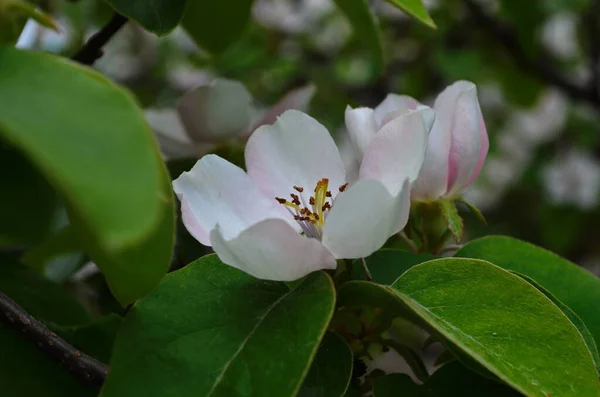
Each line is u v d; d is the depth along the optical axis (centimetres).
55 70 22
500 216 82
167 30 28
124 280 24
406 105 30
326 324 24
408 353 29
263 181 28
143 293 24
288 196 28
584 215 75
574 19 69
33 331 26
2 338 28
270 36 75
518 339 25
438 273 26
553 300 27
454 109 29
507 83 69
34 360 28
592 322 29
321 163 28
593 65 66
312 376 26
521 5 55
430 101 73
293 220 28
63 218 29
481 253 30
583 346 25
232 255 25
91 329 30
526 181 80
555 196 75
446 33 70
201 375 24
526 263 30
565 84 65
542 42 70
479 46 69
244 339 25
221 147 36
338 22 77
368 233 25
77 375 27
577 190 75
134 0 28
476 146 29
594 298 29
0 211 26
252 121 36
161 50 72
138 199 21
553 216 75
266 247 25
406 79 73
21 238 27
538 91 69
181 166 34
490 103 78
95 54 32
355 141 29
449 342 25
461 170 29
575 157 77
